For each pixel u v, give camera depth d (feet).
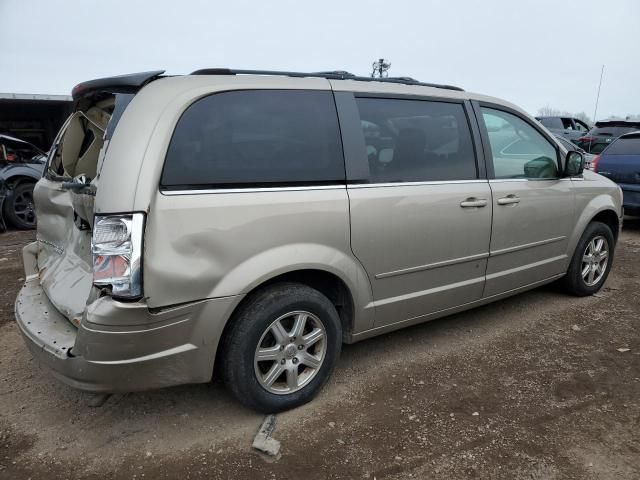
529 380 10.73
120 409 9.67
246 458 8.29
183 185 7.88
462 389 10.36
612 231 16.55
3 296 15.85
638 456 8.34
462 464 8.14
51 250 10.73
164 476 7.87
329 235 9.25
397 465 8.11
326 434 8.89
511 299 15.65
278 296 8.87
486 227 11.87
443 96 11.57
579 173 14.10
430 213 10.69
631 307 14.94
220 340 8.70
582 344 12.47
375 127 10.23
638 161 24.57
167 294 7.63
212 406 9.78
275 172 8.78
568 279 15.26
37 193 11.34
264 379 9.09
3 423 9.22
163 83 8.31
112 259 7.36
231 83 8.66
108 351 7.47
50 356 8.00
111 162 7.60
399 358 11.73
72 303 8.56
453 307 11.94
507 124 12.91
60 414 9.52
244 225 8.28
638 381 10.69
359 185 9.73
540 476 7.88
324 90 9.66
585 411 9.60
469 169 11.72
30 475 7.89
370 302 10.19
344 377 10.85
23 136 57.00
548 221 13.58
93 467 8.08
